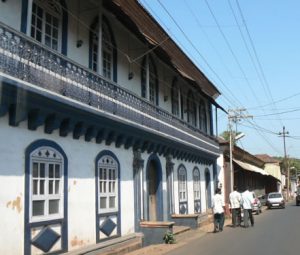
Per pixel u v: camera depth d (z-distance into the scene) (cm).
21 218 1144
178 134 2438
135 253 1539
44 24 1405
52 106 1234
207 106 3497
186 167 2719
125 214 1750
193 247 1666
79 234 1405
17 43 1106
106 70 1791
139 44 2030
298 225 2550
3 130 1104
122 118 1670
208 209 3161
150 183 2148
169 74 2567
